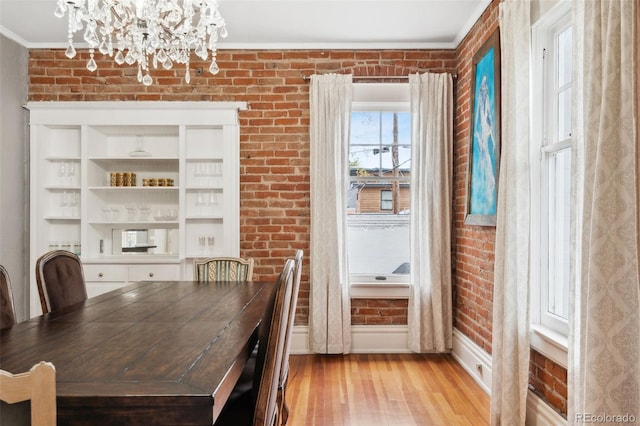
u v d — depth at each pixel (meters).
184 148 3.92
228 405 1.79
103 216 4.15
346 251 3.87
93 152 4.00
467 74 3.64
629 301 1.47
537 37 2.45
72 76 4.02
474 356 3.30
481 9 3.25
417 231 3.86
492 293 3.01
